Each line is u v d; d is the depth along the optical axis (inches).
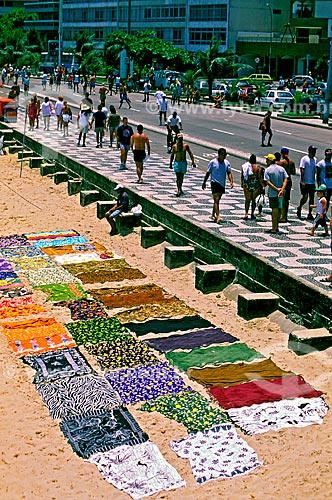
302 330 492.7
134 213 793.6
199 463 365.4
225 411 411.2
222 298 594.9
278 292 550.3
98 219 855.1
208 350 487.8
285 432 391.5
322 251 639.8
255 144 1357.0
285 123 1808.6
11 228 814.5
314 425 398.3
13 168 1210.0
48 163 1170.6
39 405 419.2
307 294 514.9
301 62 3464.6
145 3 3705.7
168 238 736.3
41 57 4335.6
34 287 613.3
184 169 850.1
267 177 698.8
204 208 802.2
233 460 368.2
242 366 463.5
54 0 4702.3
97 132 1259.2
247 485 350.3
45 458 370.0
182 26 3523.6
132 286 621.0
